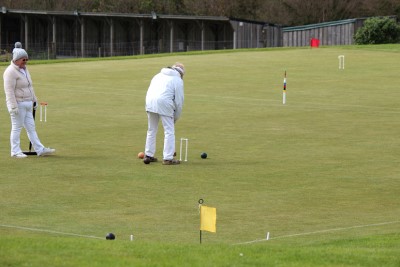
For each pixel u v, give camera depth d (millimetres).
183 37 82250
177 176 21484
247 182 20766
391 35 70750
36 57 83000
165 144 23125
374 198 19094
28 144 26938
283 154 24953
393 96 39469
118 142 27281
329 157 24453
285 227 16297
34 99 24547
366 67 50250
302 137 28219
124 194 19266
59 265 11523
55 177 21250
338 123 31469
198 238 15336
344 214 17500
